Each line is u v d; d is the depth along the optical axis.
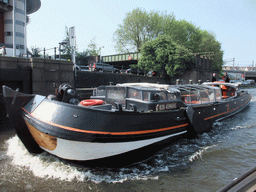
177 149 6.35
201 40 38.88
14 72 11.04
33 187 4.17
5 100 4.85
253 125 9.35
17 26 25.59
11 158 5.48
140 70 30.70
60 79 13.30
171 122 6.16
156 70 27.84
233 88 12.81
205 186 4.32
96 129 4.49
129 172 4.96
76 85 15.84
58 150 4.82
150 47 27.98
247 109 13.61
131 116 5.00
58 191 4.06
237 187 2.26
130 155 5.20
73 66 14.41
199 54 33.78
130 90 6.20
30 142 5.41
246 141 7.15
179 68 27.69
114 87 6.68
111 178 4.64
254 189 2.27
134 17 34.38
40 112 4.79
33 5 33.09
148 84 6.84
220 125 9.25
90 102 5.07
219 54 38.41
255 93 26.33
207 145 6.73
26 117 4.91
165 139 6.06
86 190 4.12
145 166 5.28
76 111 4.51
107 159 4.93
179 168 5.14
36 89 11.94
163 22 35.59
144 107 5.73
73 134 4.35
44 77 12.34
